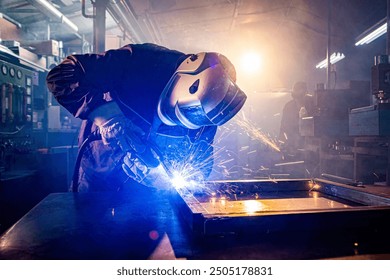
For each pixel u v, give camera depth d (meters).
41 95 5.87
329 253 0.79
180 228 0.97
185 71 1.12
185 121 1.14
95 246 0.82
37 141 5.66
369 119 2.29
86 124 1.80
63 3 5.92
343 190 1.32
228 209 1.13
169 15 5.47
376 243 0.85
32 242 0.84
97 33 3.69
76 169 1.80
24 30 6.65
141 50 1.60
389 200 1.08
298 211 0.93
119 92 1.49
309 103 3.91
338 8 5.59
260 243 0.85
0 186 3.76
